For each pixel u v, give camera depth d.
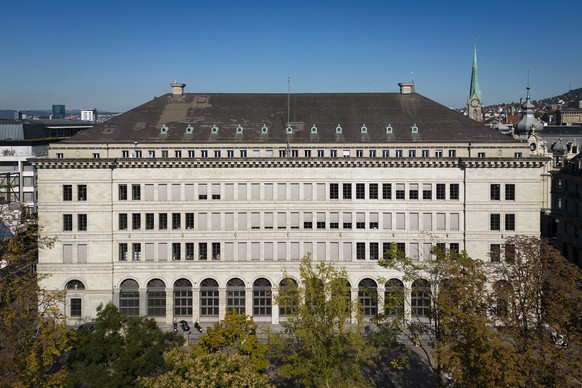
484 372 43.38
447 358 47.38
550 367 42.59
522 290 53.72
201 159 89.06
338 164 89.94
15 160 126.19
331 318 55.78
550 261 52.25
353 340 54.81
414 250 90.56
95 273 89.62
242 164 89.56
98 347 51.28
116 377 48.84
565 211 116.69
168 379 45.31
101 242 89.56
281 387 64.81
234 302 91.12
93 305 89.81
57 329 50.78
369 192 90.44
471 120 98.00
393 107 101.06
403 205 90.31
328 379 53.62
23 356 47.97
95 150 92.38
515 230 89.88
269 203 90.25
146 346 53.44
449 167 90.12
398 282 90.31
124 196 89.94
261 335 83.75
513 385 42.81
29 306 51.38
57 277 89.38
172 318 90.50
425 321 86.94
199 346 61.50
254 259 90.62
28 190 127.56
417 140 93.56
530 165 89.00
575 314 48.44
